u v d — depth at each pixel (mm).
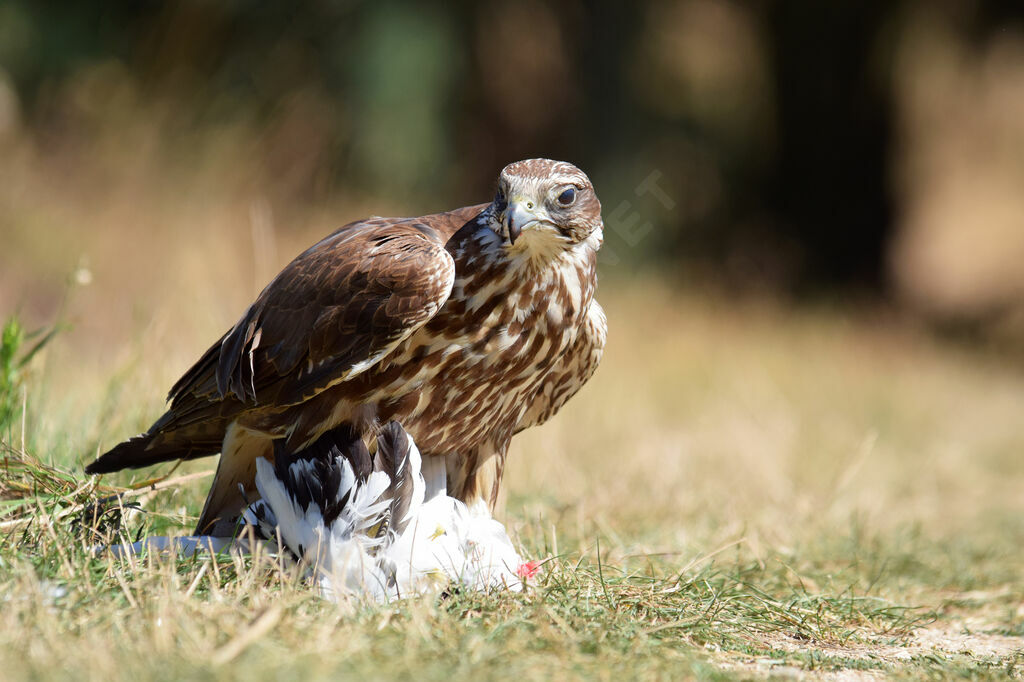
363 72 20625
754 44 27781
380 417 5945
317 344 5773
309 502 5684
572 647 4688
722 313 22719
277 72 19094
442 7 22656
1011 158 30125
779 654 5344
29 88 17703
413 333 5816
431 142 21781
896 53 28625
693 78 26438
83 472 6484
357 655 4238
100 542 5512
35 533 5391
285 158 18531
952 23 29219
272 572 5254
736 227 27109
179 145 17234
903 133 29203
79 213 15422
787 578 7039
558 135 24703
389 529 5633
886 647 5887
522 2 24156
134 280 14273
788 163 28672
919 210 29766
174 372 8570
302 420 5875
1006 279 29375
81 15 18375
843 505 9969
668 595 5922
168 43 18094
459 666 4270
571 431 11297
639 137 25297
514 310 5855
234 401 6062
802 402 16953
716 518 8625
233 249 15562
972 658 5652
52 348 8977
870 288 28750
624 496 8898
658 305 21312
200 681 3801
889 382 20297
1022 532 10070
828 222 28906
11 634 4102
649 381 16156
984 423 18188
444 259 5758
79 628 4309
